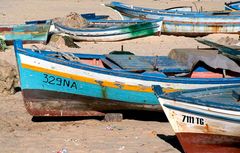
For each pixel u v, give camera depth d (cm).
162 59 2858
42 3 7525
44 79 2497
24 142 2203
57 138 2264
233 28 5209
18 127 2442
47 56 2484
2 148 2127
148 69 2666
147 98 2552
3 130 2373
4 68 2984
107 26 5028
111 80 2531
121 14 5516
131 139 2255
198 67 2727
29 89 2500
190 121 2003
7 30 4481
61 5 7375
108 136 2298
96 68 2514
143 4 7706
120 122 2564
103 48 4472
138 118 2661
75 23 5078
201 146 2034
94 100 2559
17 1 7688
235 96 2177
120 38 4853
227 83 2511
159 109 2586
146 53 4209
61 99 2536
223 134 1981
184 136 2036
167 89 2516
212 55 2722
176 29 5181
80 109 2583
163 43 4762
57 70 2494
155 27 5006
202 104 1961
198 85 2512
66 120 2592
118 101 2564
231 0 8369
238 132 1964
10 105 2786
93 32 4788
